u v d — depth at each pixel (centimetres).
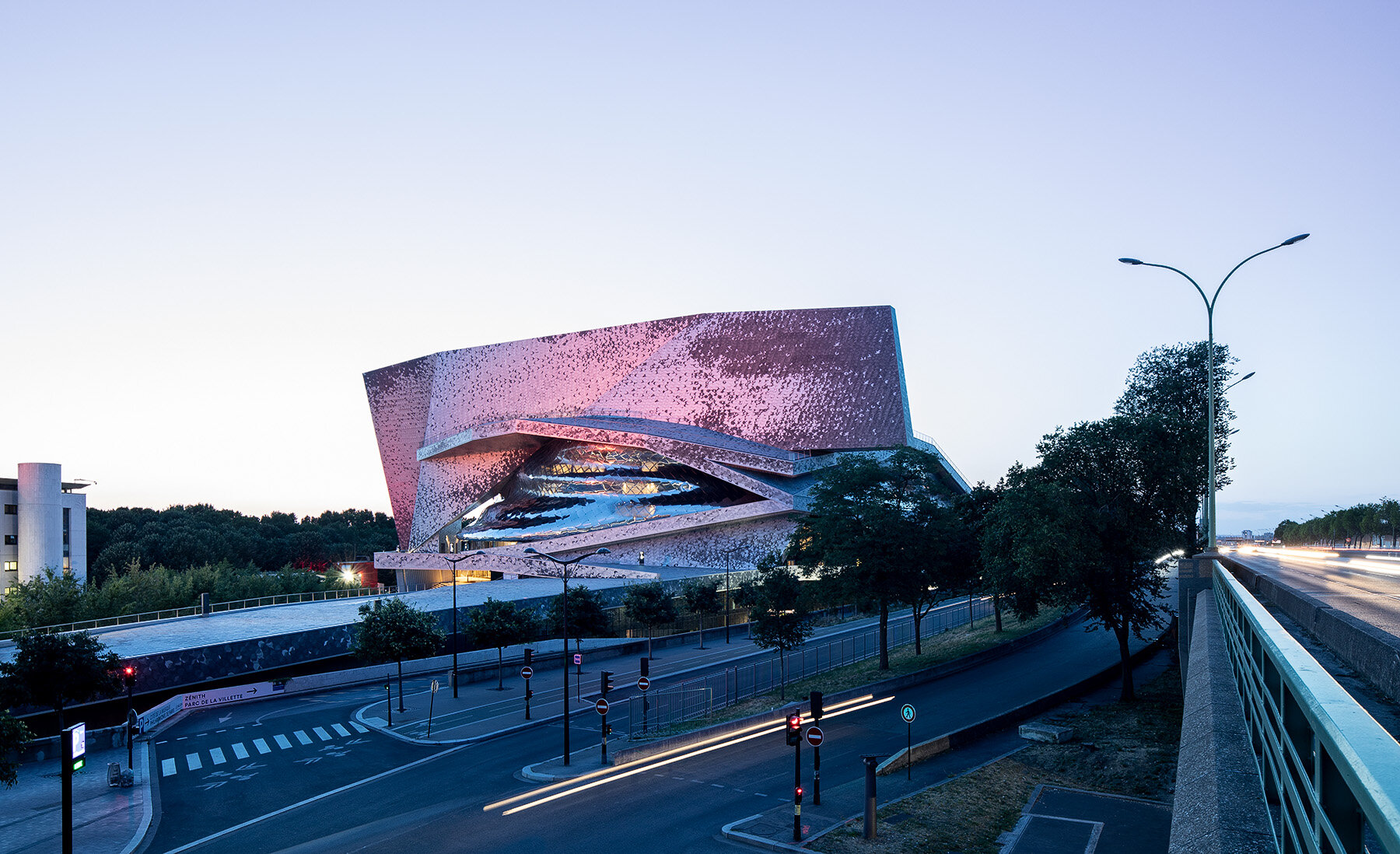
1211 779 745
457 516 11481
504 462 11344
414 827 2691
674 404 10619
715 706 4431
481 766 3450
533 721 4272
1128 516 4041
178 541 12212
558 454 10738
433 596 7481
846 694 4266
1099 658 5153
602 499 10131
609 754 3444
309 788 3231
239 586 8800
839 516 4947
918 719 3859
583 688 5128
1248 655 835
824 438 9988
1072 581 3875
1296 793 448
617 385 10925
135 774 3497
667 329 10781
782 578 5062
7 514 9481
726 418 10388
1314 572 3381
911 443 9825
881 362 9975
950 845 2406
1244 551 7369
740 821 2631
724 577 7662
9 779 2667
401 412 12200
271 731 4238
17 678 3784
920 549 4791
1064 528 3794
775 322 10350
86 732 3884
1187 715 1109
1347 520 11012
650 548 9700
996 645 5434
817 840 2447
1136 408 5138
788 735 2539
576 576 9219
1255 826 603
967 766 3172
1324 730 326
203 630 5731
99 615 6775
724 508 9125
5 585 9375
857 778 3069
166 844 2653
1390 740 287
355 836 2634
